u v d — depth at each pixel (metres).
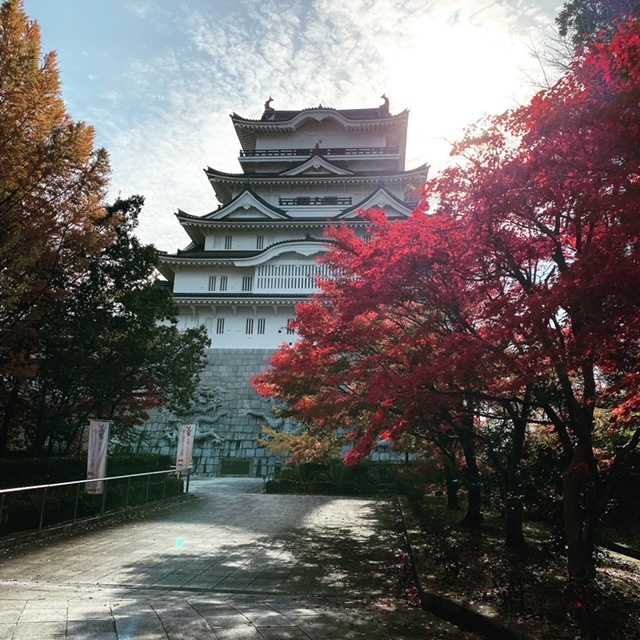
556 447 13.30
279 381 17.02
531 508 13.14
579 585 7.51
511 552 12.44
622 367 8.12
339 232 13.83
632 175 6.93
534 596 8.41
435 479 27.03
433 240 9.02
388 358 11.95
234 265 46.34
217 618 7.16
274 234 49.78
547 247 8.75
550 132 7.29
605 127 6.62
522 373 8.62
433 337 11.62
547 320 7.84
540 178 7.61
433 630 7.43
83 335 18.16
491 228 8.47
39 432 19.50
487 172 8.19
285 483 30.34
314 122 58.31
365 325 12.42
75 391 19.84
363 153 55.81
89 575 10.12
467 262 8.95
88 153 15.68
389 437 13.56
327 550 13.42
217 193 56.00
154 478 21.61
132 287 20.19
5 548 12.09
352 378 13.59
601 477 9.64
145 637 6.14
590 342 7.22
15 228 14.88
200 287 46.91
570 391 8.62
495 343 9.10
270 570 11.08
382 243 9.90
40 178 15.24
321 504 23.80
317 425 21.59
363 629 7.21
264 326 44.41
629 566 12.23
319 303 16.11
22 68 14.45
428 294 9.95
